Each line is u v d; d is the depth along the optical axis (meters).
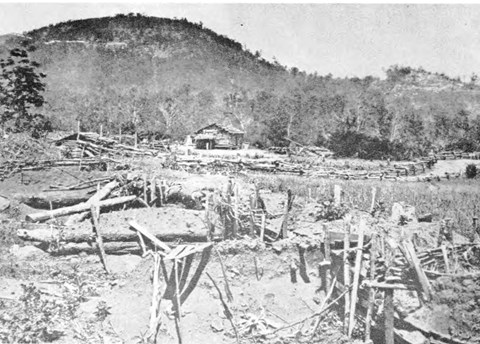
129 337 11.60
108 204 16.34
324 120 70.50
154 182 17.23
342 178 33.19
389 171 36.88
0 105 27.94
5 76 28.22
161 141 52.78
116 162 24.77
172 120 67.69
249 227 15.25
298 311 12.88
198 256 13.49
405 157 52.78
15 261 13.78
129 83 100.19
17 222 15.70
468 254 13.08
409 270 11.09
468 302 10.38
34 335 10.73
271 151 57.38
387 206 19.31
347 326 11.77
